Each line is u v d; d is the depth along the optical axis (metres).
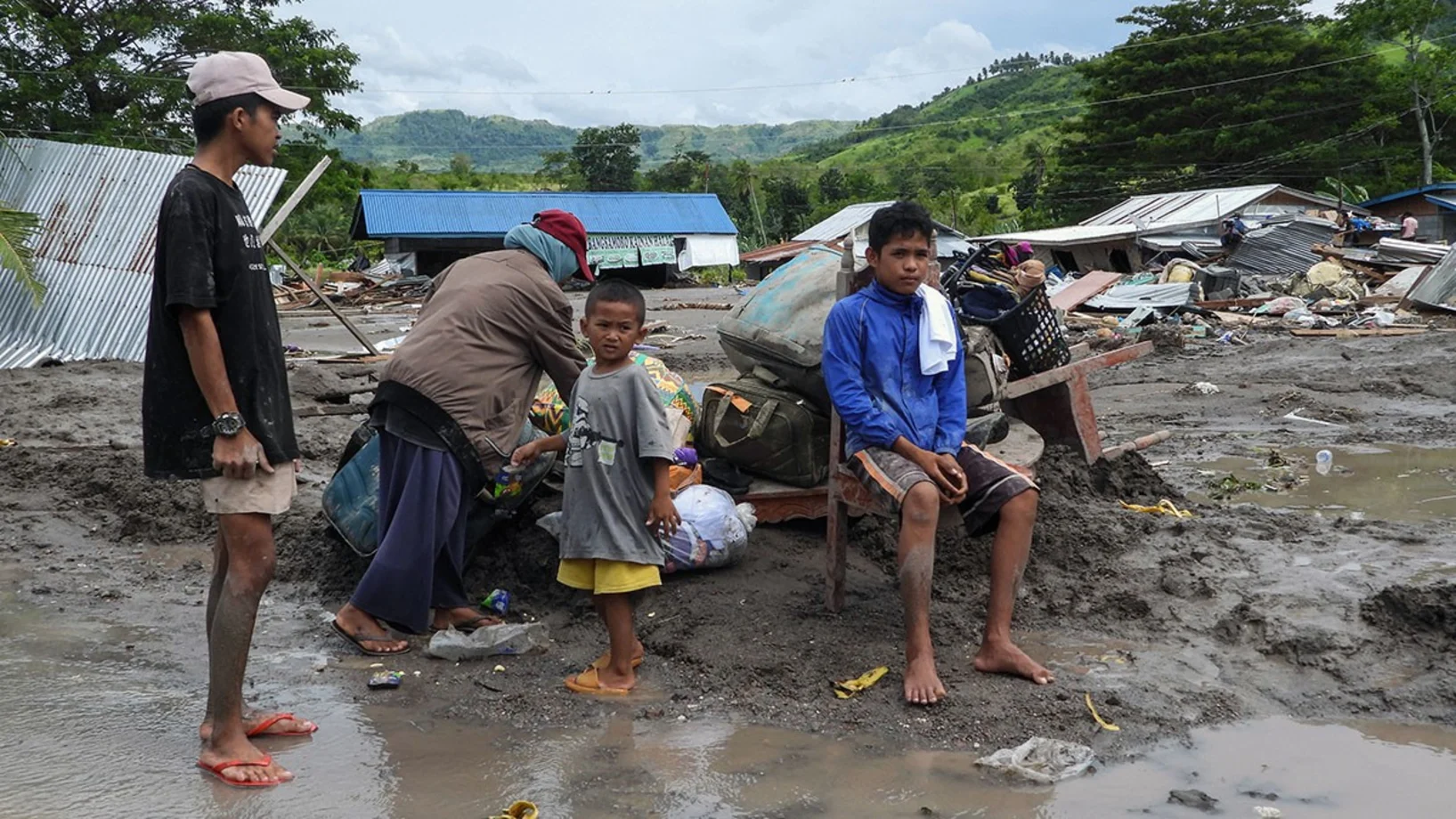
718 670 4.37
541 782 3.53
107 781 3.47
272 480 3.55
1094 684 4.23
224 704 3.54
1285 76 55.97
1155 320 21.39
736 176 81.62
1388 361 15.02
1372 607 4.73
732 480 5.59
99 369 12.39
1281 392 12.73
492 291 4.70
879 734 3.88
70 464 7.18
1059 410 6.54
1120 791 3.49
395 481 4.64
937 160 119.00
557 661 4.57
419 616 4.54
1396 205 38.91
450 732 3.91
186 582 5.50
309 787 3.48
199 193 3.43
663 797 3.44
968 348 5.46
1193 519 6.12
